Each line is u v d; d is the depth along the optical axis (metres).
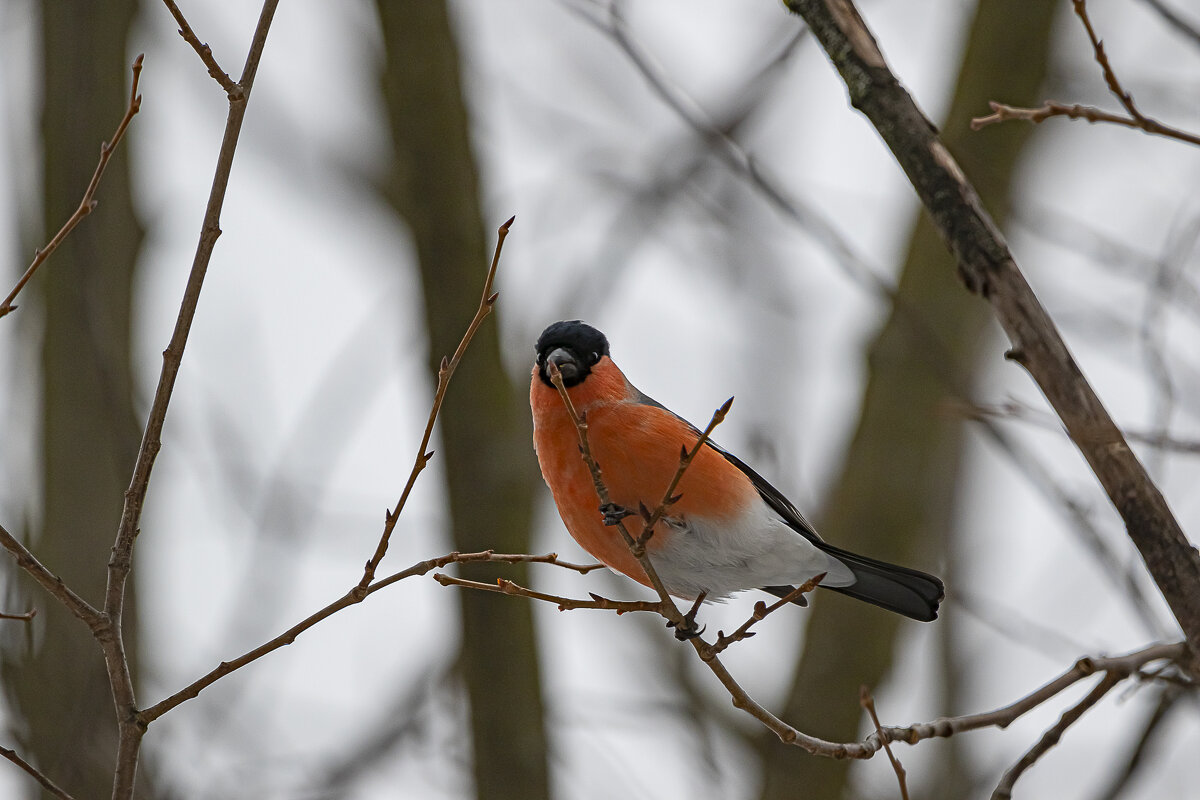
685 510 8.63
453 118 11.88
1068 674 7.33
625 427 8.51
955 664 17.17
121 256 12.00
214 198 5.93
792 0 6.67
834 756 7.01
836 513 14.36
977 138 14.41
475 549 11.60
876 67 6.34
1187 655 7.17
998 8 14.59
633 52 11.47
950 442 14.38
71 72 11.95
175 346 6.01
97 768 10.12
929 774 17.12
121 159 12.09
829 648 13.85
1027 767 7.23
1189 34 8.22
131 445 11.72
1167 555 5.43
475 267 11.84
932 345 12.02
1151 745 8.60
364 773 13.80
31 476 11.70
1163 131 6.52
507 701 11.48
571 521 8.93
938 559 14.84
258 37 6.00
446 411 11.68
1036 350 5.70
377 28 12.14
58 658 10.64
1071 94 14.55
